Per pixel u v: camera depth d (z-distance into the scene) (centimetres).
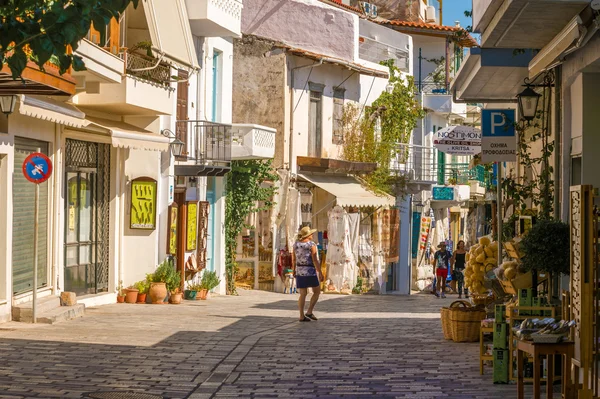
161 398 1069
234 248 3048
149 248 2356
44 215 1920
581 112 1418
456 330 1556
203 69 2873
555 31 1380
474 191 5259
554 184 1585
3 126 1694
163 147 2259
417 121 4778
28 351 1373
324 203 3584
